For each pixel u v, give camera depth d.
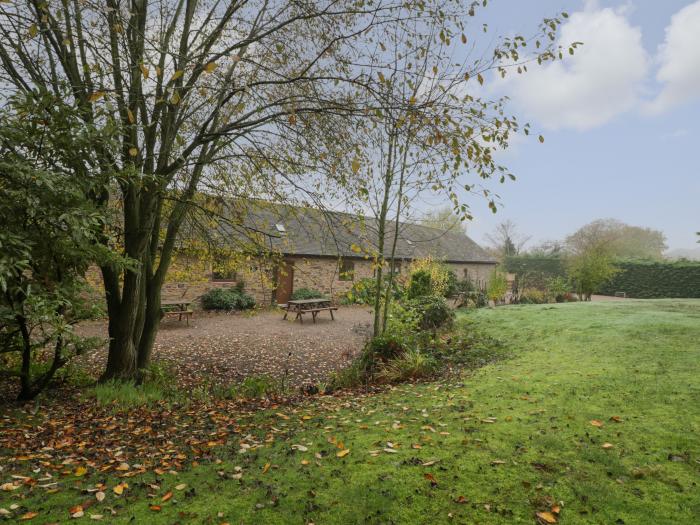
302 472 2.86
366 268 20.83
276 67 6.22
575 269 21.34
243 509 2.37
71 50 5.38
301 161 6.15
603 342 7.11
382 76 4.20
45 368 5.91
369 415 4.39
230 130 6.04
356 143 5.54
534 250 45.06
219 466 3.04
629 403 3.95
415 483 2.62
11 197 3.63
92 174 4.42
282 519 2.26
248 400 5.62
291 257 18.09
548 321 9.79
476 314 11.90
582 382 4.78
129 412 4.71
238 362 8.70
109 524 2.21
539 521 2.18
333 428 3.94
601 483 2.53
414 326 9.05
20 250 3.50
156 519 2.27
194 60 5.66
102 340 4.99
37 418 4.27
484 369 6.33
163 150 5.84
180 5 6.17
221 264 7.75
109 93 3.93
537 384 4.92
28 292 3.57
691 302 13.39
